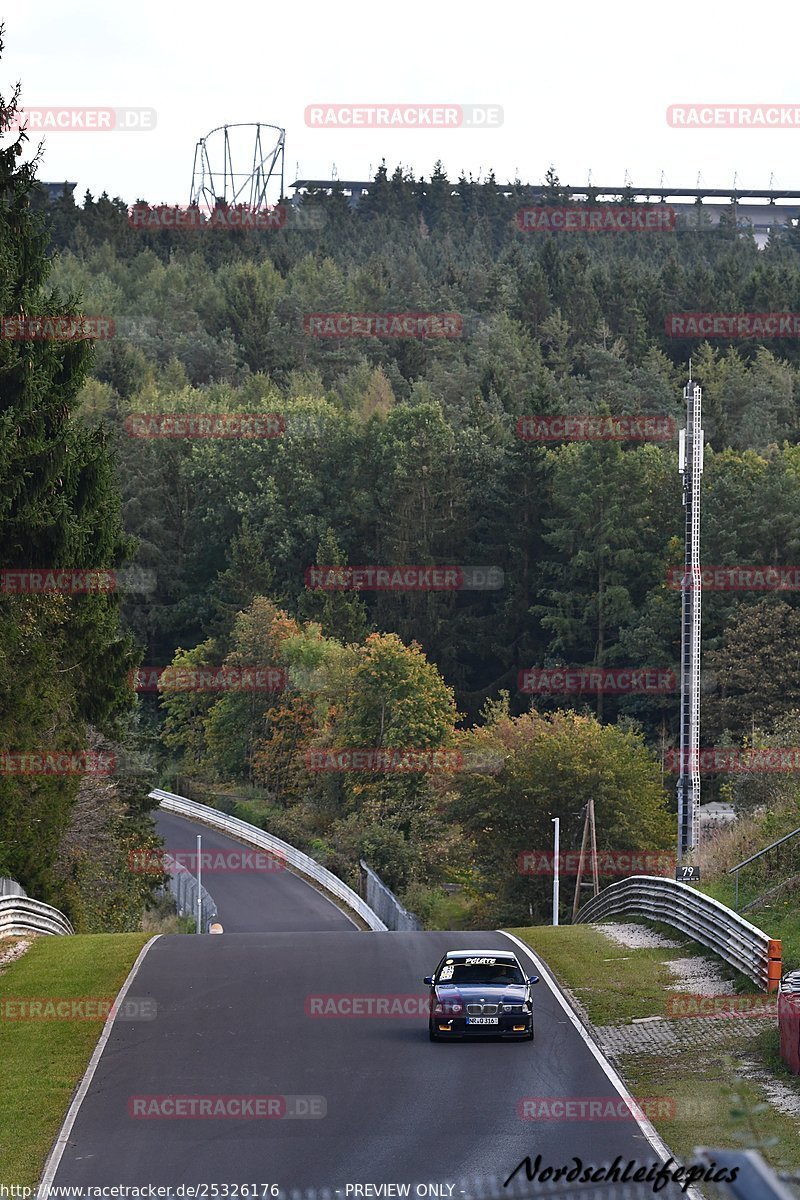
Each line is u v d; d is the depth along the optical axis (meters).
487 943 88.62
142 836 169.25
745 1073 54.22
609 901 110.25
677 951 83.00
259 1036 62.47
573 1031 63.56
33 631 113.12
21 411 106.31
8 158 116.06
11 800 107.62
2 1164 44.31
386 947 87.12
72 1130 48.03
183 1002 69.62
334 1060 57.94
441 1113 49.44
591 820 177.75
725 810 173.38
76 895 124.06
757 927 78.81
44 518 110.44
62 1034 62.94
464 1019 60.31
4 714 108.44
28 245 117.69
